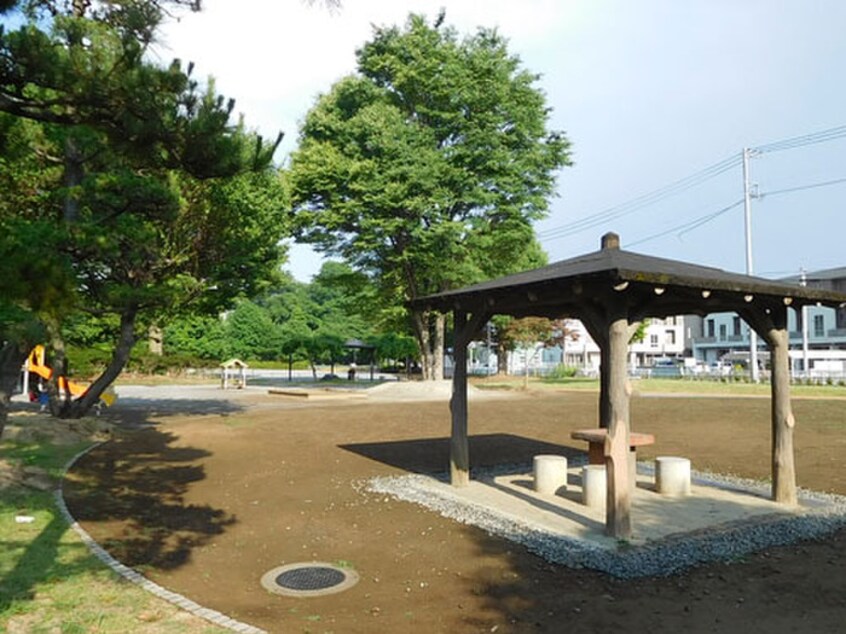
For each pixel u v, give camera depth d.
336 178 25.42
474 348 62.50
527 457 11.74
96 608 4.59
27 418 13.54
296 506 8.08
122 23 5.43
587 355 69.19
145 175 10.34
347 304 33.44
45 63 4.91
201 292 15.91
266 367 62.31
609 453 6.60
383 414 19.00
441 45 27.14
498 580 5.50
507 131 27.48
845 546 6.36
